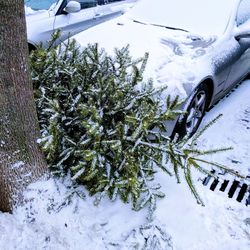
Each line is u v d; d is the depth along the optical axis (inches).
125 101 100.7
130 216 97.6
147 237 92.2
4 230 87.7
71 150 97.4
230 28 148.9
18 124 82.5
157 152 98.9
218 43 140.8
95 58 109.0
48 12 181.0
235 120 160.1
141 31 144.7
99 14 209.8
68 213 94.8
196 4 155.5
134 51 129.5
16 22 73.0
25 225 90.1
